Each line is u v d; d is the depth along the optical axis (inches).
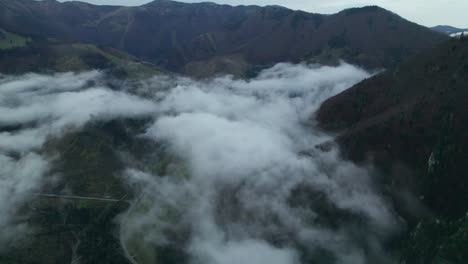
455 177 5679.1
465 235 4635.8
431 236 5206.7
